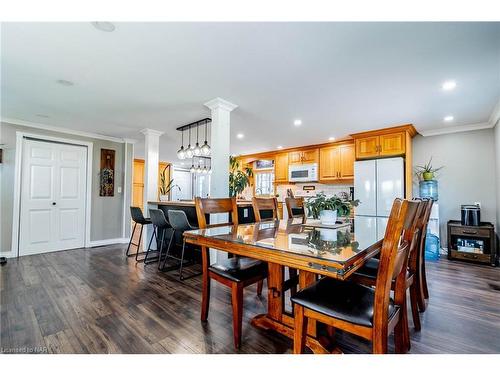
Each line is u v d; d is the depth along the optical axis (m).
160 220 3.27
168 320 1.88
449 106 3.03
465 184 3.97
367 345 1.60
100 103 3.01
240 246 1.42
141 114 3.41
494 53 1.90
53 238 4.16
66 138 4.29
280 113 3.30
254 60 2.04
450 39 1.73
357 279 1.71
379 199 3.96
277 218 2.73
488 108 3.11
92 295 2.34
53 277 2.86
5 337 1.64
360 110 3.18
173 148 5.89
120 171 5.05
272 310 1.75
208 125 3.91
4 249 3.68
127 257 3.81
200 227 1.92
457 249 3.62
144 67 2.17
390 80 2.36
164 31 1.69
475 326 1.82
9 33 1.70
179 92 2.67
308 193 5.80
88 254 3.99
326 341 1.53
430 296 2.37
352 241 1.47
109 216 4.87
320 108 3.10
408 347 1.49
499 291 2.49
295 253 1.16
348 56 1.96
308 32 1.68
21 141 3.84
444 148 4.14
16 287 2.53
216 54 1.96
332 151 5.16
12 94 2.76
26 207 3.89
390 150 3.98
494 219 3.74
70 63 2.11
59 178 4.25
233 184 3.92
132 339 1.63
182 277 2.87
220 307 2.12
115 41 1.80
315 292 1.28
